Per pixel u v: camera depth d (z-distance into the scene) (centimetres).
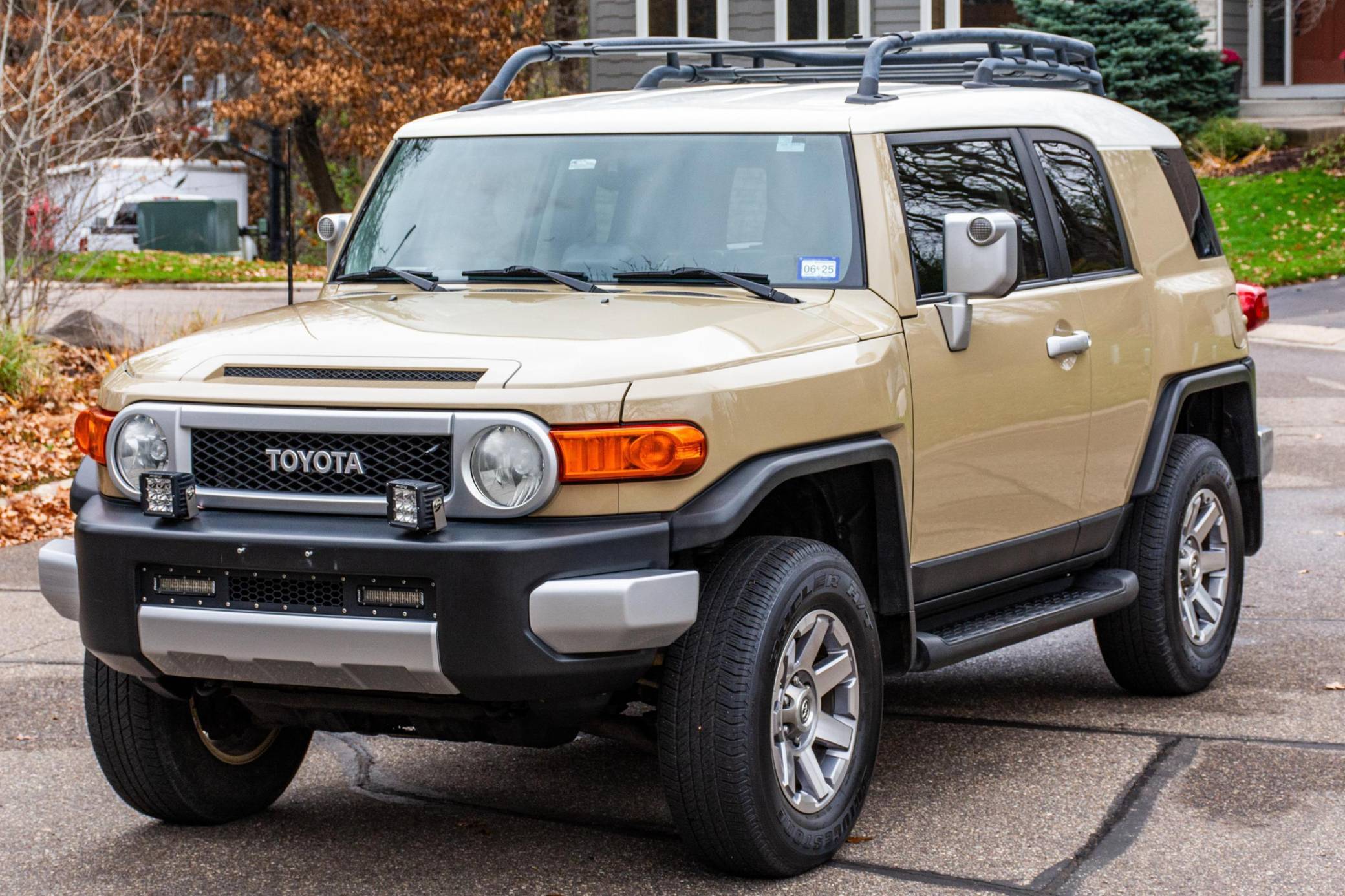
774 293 528
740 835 469
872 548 543
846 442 506
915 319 542
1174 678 680
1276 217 2680
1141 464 674
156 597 470
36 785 596
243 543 453
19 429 1353
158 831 546
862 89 577
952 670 754
